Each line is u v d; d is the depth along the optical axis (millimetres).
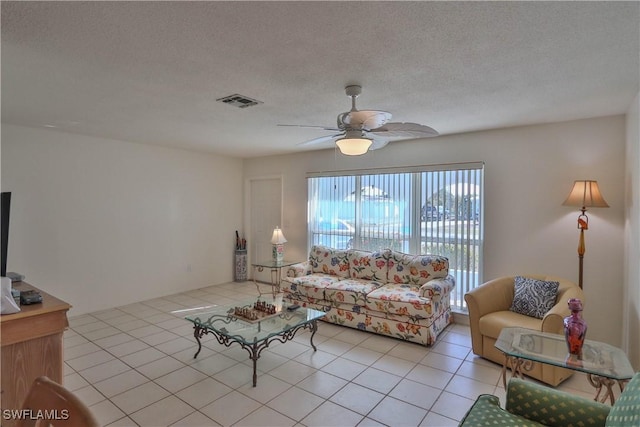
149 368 2975
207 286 5895
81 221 4348
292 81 2451
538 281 3252
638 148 2600
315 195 5473
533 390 1674
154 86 2559
